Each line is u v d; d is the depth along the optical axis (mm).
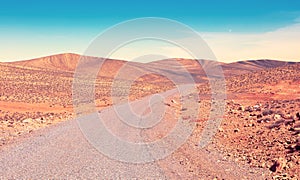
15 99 48562
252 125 19578
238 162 12078
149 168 10750
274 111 22844
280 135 15914
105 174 10031
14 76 87125
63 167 10852
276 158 12234
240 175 10375
